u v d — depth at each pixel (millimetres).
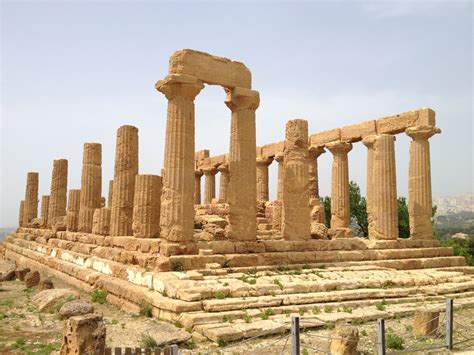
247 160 19891
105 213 25016
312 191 32250
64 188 36062
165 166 18344
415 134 26141
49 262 28219
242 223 19672
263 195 37094
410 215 26562
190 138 18422
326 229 25203
